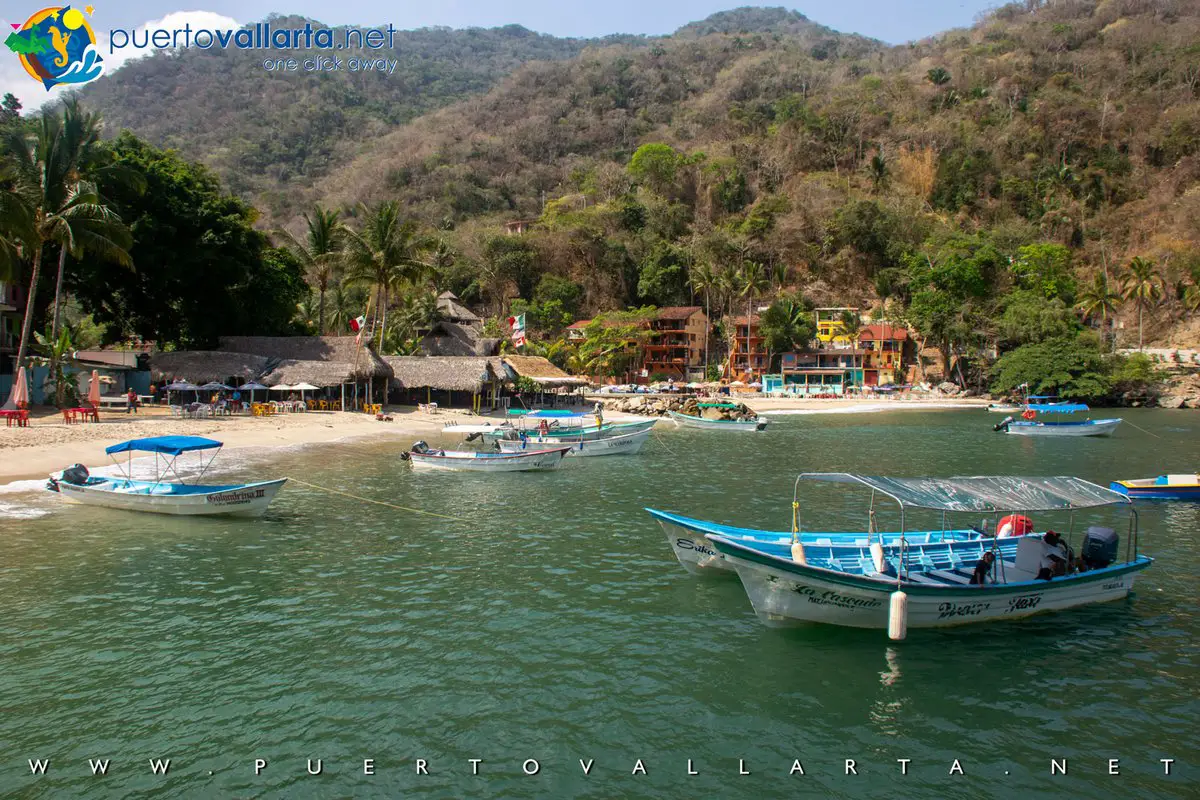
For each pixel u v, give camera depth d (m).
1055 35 165.25
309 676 12.93
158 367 56.81
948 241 114.12
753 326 111.81
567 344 105.19
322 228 70.81
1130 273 107.12
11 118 54.47
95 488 24.48
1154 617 16.59
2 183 45.97
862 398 95.81
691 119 173.38
